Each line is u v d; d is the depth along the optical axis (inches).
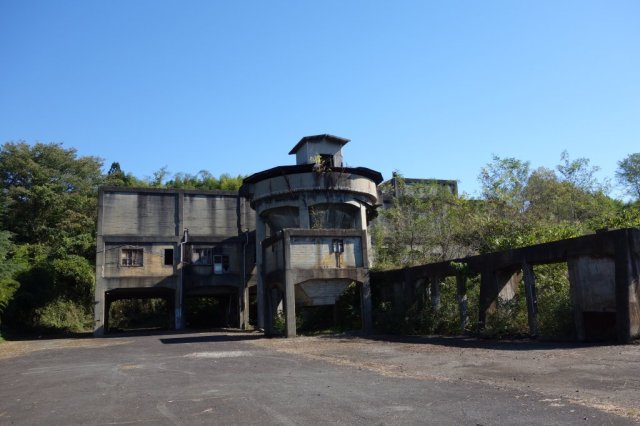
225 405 331.0
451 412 284.4
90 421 302.8
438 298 920.9
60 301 1651.1
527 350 567.5
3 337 1267.2
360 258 1034.7
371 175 1353.3
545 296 740.0
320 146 1330.0
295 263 988.6
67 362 689.6
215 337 1125.1
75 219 1971.0
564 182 1332.4
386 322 984.3
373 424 266.1
